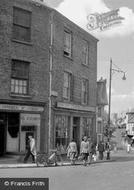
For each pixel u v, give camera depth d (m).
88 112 36.00
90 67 36.59
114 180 17.36
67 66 31.92
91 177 18.48
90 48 36.69
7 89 26.36
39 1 29.34
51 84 29.25
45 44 28.94
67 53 32.34
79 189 14.25
